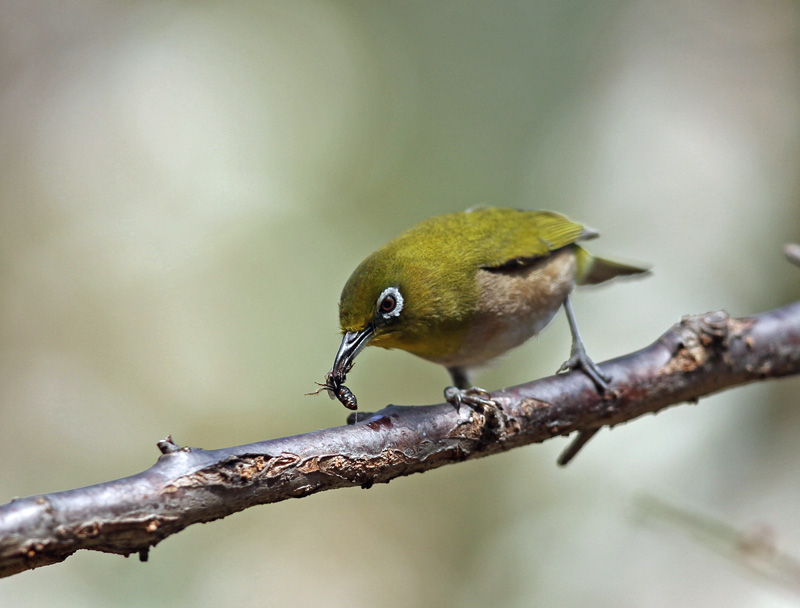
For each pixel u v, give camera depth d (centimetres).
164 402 1353
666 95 1661
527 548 1328
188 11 1614
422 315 785
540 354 1448
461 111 1569
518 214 930
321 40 1595
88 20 1588
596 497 1356
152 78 1564
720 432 1380
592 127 1609
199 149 1511
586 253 980
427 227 866
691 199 1588
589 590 1272
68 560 1153
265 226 1449
